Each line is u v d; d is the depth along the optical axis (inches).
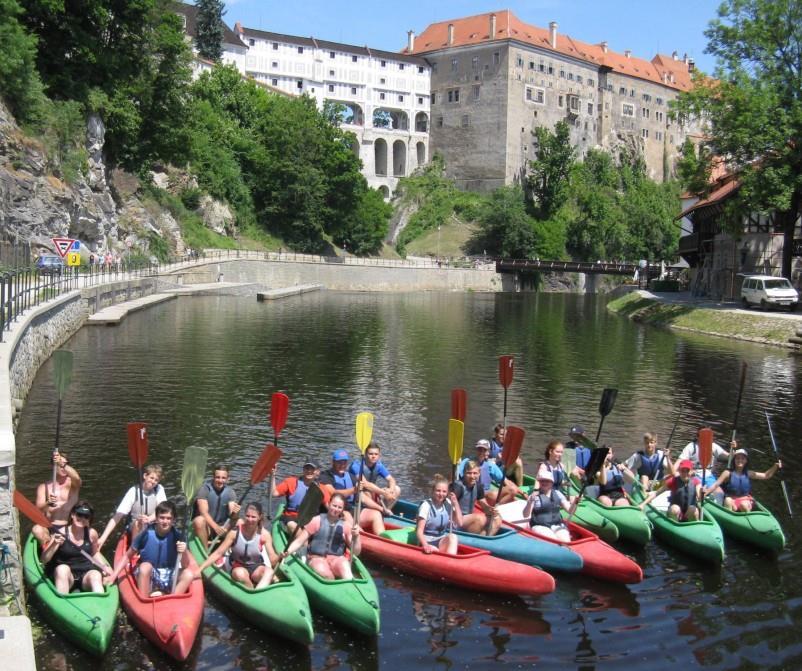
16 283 839.7
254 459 681.0
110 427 751.7
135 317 1630.2
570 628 424.5
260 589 405.4
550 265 4224.9
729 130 1743.4
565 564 468.1
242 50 4680.1
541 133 5196.9
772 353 1425.9
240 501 582.6
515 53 5147.6
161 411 825.5
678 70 6796.3
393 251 4389.8
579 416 892.0
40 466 629.3
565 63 5516.7
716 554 492.4
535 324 2011.6
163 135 2596.0
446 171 5408.5
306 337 1497.3
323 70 5029.5
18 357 770.2
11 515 371.6
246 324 1658.5
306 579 426.6
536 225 4749.0
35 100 1785.2
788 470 706.8
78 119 1980.8
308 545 449.4
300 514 438.0
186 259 2706.7
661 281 2775.6
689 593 465.4
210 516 460.1
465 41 5319.9
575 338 1663.4
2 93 1676.9
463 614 434.6
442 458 716.0
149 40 2362.2
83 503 407.2
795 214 1846.7
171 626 370.9
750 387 1075.9
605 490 553.0
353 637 406.6
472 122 5285.4
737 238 1857.8
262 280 3078.2
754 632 424.8
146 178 2802.7
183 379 995.3
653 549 526.0
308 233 3649.1
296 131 3629.4
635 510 526.3
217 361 1141.1
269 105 3932.1
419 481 650.2
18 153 1626.5
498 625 424.8
